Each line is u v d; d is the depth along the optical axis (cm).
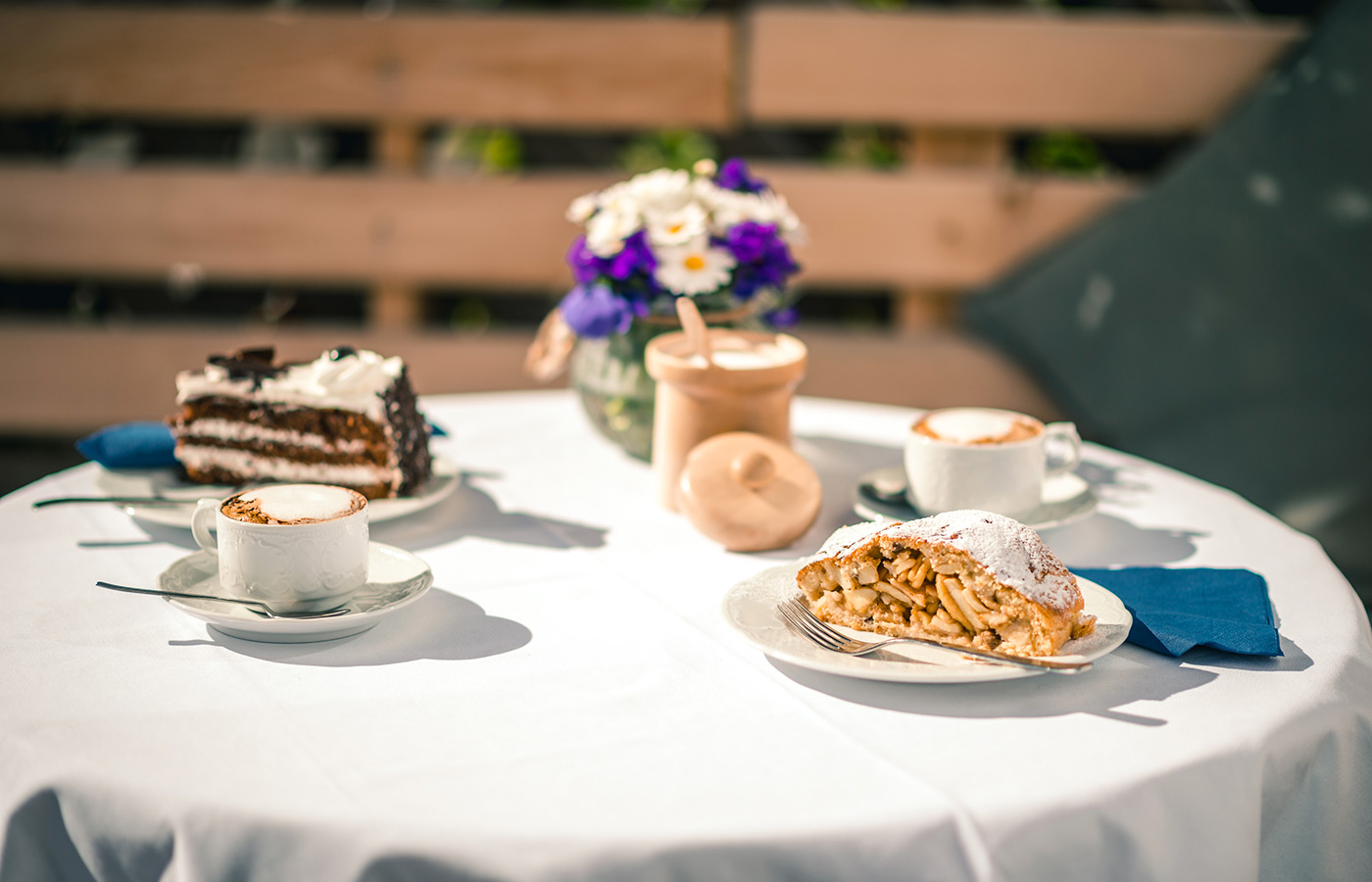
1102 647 97
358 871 75
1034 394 334
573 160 381
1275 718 90
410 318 341
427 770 82
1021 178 327
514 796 79
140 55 320
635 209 149
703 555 126
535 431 180
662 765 83
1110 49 315
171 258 333
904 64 316
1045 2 348
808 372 333
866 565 104
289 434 144
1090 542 133
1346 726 94
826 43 315
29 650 100
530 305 389
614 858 73
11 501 143
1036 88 318
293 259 333
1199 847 83
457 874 74
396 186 329
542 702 92
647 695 93
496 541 130
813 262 330
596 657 100
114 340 338
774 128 371
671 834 74
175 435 148
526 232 331
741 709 91
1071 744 86
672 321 151
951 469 128
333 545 103
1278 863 94
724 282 148
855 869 75
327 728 87
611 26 319
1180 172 298
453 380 337
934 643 99
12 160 347
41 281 369
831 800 78
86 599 112
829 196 327
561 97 323
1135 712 91
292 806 77
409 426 144
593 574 120
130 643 102
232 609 104
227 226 331
